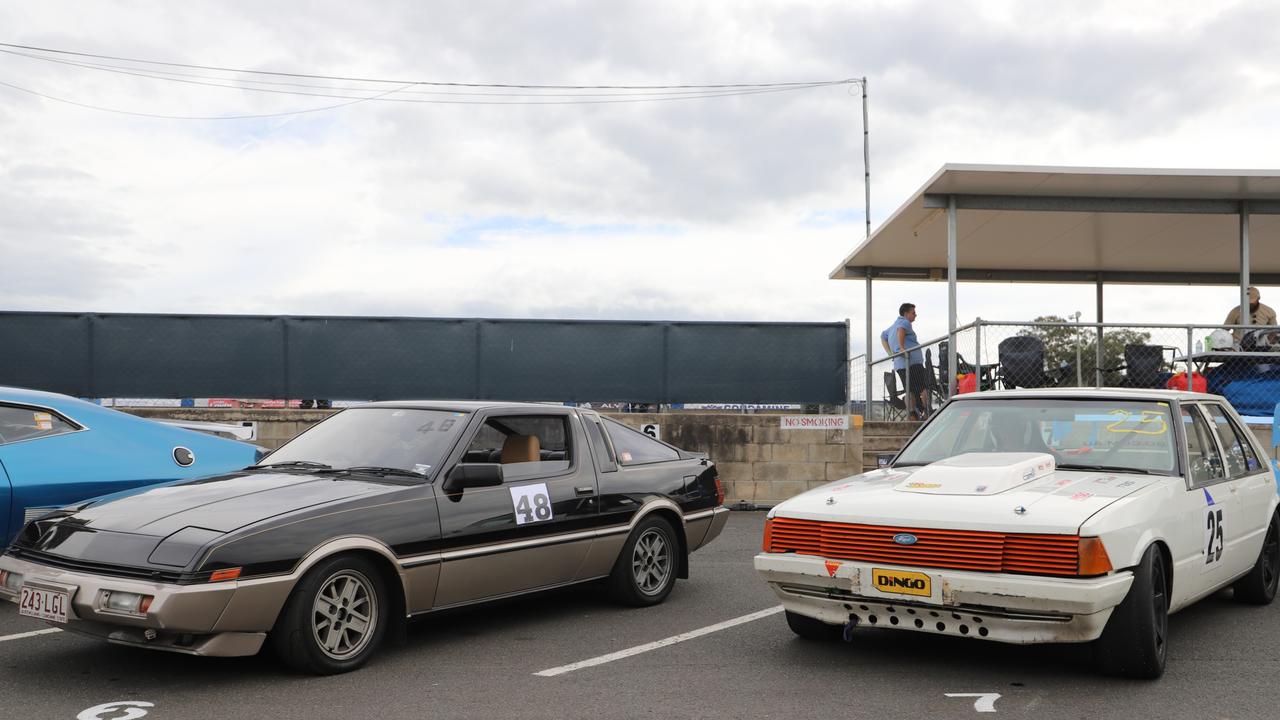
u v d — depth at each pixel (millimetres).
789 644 5992
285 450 6516
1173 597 5410
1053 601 4680
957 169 12055
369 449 6223
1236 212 13391
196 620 4652
